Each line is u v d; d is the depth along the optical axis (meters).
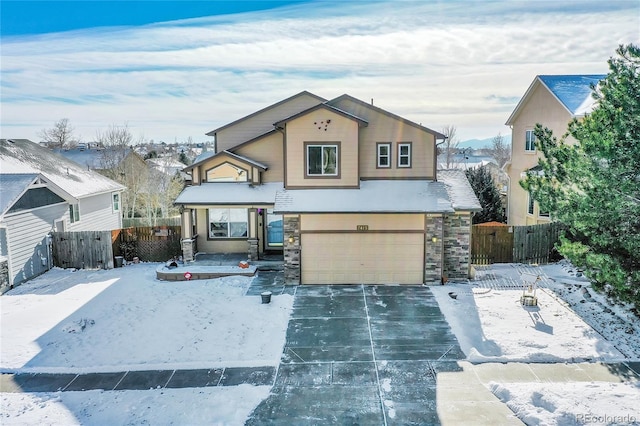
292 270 16.23
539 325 12.00
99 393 9.20
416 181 16.97
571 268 17.23
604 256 10.41
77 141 64.81
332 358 10.60
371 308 13.74
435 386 9.23
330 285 16.14
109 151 42.59
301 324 12.60
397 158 16.95
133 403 8.78
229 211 19.91
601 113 10.80
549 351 10.52
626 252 10.77
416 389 9.12
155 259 20.00
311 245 16.17
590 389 8.59
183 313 13.45
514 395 8.55
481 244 18.28
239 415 8.30
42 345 11.48
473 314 12.95
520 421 7.88
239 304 14.12
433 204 15.77
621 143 9.98
